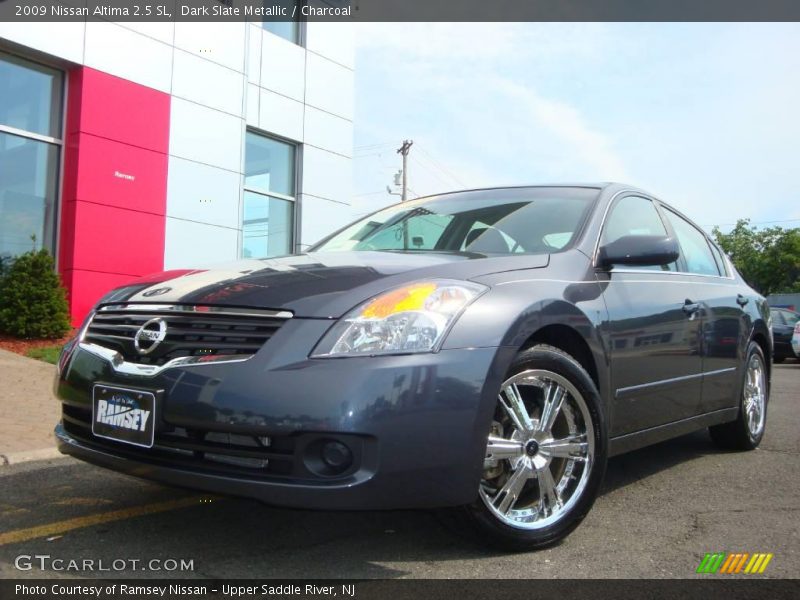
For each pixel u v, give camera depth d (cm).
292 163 1323
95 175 980
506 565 258
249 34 1199
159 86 1056
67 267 964
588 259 324
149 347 260
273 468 235
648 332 339
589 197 368
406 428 231
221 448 240
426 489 235
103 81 988
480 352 247
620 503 348
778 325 1627
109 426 262
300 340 238
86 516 311
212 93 1127
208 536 286
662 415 359
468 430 241
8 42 892
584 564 261
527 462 274
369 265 283
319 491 225
